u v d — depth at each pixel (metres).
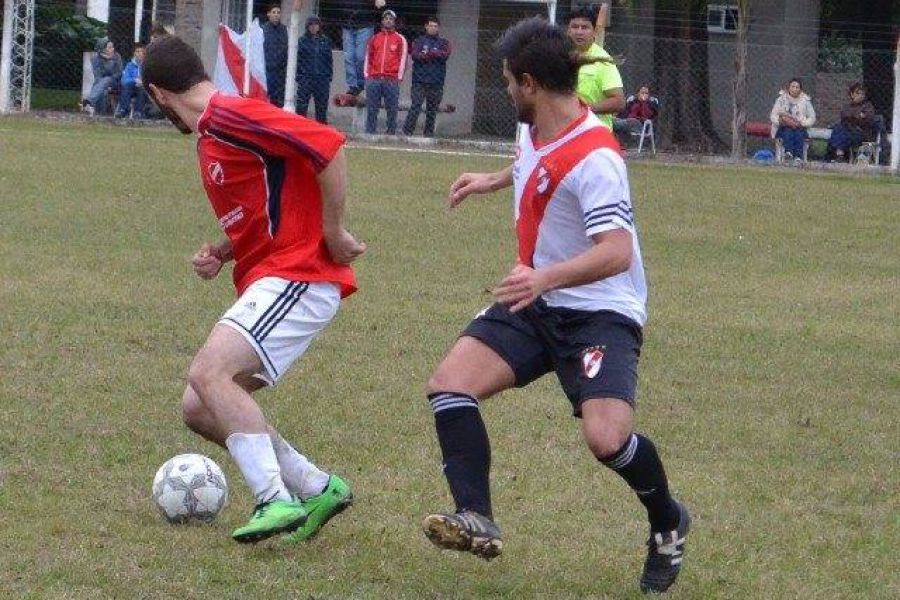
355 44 76.81
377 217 45.50
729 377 27.30
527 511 18.31
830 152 76.25
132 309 29.88
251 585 14.68
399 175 56.28
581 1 85.25
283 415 22.39
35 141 60.78
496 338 15.11
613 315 14.79
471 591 15.06
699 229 47.94
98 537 16.06
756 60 90.38
